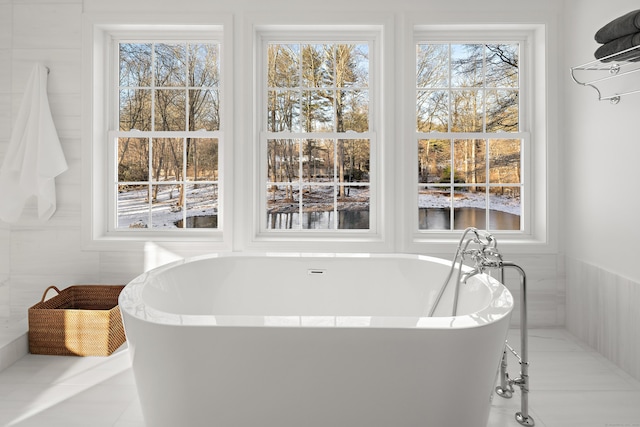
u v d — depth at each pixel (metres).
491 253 1.81
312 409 1.40
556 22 2.71
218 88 2.96
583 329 2.55
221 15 2.74
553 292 2.76
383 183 2.79
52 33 2.73
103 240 2.78
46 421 1.70
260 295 2.49
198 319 1.40
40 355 2.33
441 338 1.34
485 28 2.81
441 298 2.20
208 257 2.46
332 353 1.36
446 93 2.97
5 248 2.78
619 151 2.21
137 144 3.01
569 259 2.69
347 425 1.41
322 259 2.49
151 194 2.94
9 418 1.72
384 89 2.76
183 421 1.44
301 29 2.83
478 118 2.96
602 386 2.02
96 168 2.80
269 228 3.09
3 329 2.39
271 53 2.96
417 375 1.37
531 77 2.86
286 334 1.35
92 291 2.69
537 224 2.84
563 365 2.24
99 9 2.74
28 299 2.79
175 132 2.92
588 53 2.46
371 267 2.46
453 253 2.76
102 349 2.32
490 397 1.49
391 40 2.75
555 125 2.73
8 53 2.72
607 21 2.29
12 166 2.63
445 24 2.74
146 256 2.79
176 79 2.97
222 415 1.42
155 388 1.44
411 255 2.47
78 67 2.74
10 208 2.65
